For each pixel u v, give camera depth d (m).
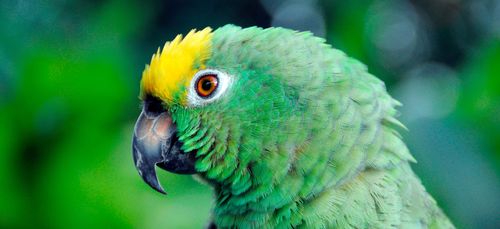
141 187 0.95
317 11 1.24
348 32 1.08
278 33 0.88
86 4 1.07
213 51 0.88
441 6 1.34
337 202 0.87
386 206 0.87
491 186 1.01
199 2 1.24
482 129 1.02
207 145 0.88
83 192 0.94
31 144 0.94
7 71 0.95
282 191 0.87
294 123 0.87
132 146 0.89
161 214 0.95
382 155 0.87
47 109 0.94
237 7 1.27
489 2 1.32
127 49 1.06
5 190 0.93
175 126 0.89
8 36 1.01
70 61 0.95
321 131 0.87
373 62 1.09
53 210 0.94
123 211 0.94
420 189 0.89
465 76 1.04
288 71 0.88
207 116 0.88
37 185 0.94
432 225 0.88
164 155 0.89
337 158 0.87
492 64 1.02
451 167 1.02
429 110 1.15
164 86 0.88
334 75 0.88
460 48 1.36
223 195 0.89
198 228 0.96
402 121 1.05
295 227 0.87
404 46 1.40
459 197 1.01
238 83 0.88
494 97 1.02
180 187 0.97
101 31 1.04
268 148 0.87
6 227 0.94
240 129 0.88
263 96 0.88
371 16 1.08
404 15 1.38
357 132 0.87
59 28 1.06
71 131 0.94
